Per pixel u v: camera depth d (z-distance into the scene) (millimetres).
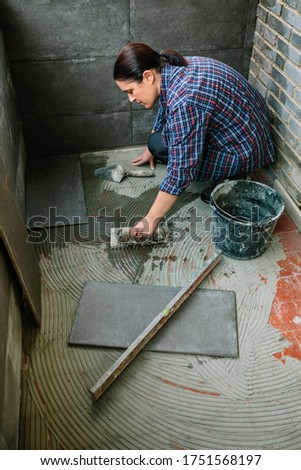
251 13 2424
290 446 1471
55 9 2219
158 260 2113
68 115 2635
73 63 2430
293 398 1597
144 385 1628
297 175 2215
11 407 1433
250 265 2086
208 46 2525
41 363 1697
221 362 1701
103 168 2633
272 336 1792
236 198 2213
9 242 1533
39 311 1833
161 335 1773
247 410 1562
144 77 1719
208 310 1867
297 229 2273
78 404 1573
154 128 2398
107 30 2346
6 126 2109
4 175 1693
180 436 1493
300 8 1959
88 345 1746
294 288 1979
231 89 1910
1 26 2221
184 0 2316
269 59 2350
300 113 2088
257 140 2121
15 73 2402
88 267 2084
